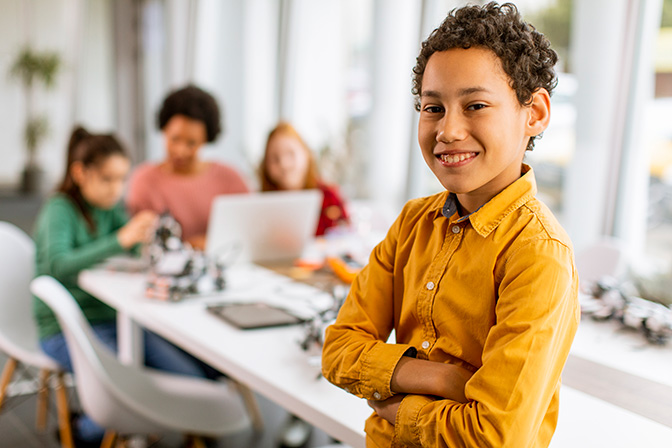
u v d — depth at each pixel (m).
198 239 2.89
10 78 8.21
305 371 1.46
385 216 3.37
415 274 0.97
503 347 0.81
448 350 0.92
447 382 0.89
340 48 4.74
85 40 8.35
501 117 0.82
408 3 4.03
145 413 1.75
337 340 1.04
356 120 4.63
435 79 0.84
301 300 2.10
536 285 0.81
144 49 8.11
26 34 8.20
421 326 0.97
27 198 8.28
